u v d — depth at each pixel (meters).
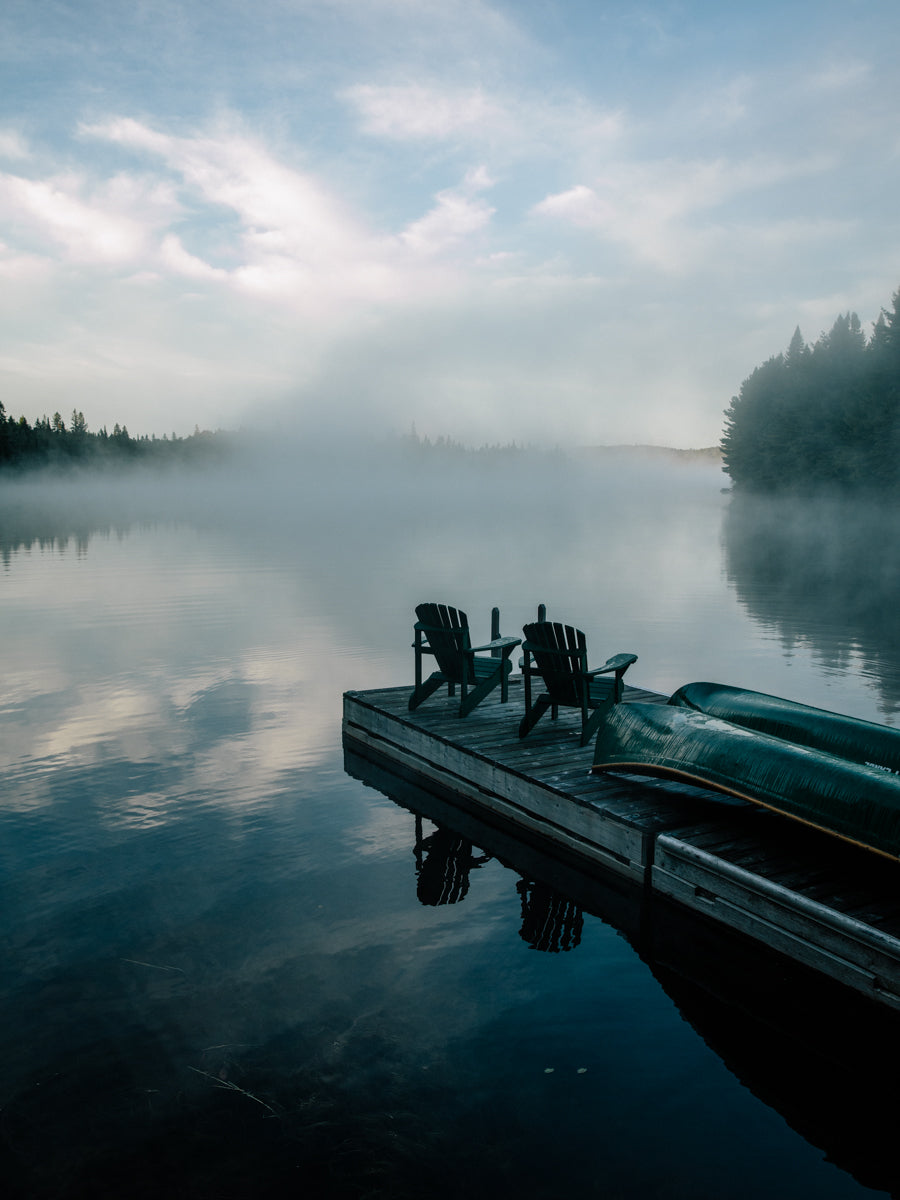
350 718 7.99
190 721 8.17
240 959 3.91
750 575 21.62
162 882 4.74
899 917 3.72
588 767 5.88
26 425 169.00
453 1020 3.46
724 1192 2.58
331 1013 3.48
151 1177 2.59
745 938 4.11
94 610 15.18
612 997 3.68
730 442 96.38
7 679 9.91
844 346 78.44
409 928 4.26
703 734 5.04
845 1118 2.94
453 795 6.48
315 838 5.45
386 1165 2.64
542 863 5.29
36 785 6.36
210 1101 2.93
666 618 14.48
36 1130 2.79
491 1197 2.53
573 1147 2.75
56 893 4.59
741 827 4.79
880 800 4.13
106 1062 3.15
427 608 7.27
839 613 15.06
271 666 10.63
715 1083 3.11
